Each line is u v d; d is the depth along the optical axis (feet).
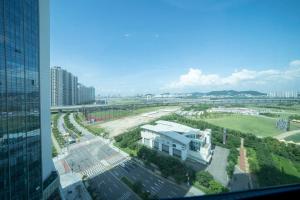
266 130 262.88
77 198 118.52
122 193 122.42
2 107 72.79
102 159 181.98
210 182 122.93
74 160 180.45
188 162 164.96
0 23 71.46
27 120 88.58
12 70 78.18
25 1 86.58
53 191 113.70
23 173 84.84
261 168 142.61
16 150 80.48
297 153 161.38
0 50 71.77
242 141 209.36
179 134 189.88
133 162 170.91
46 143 114.32
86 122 356.59
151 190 124.26
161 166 151.53
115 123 353.72
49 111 118.93
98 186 131.54
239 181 132.26
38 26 98.37
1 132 72.08
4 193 73.10
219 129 247.29
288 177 131.03
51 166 121.29
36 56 96.58
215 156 178.70
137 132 240.53
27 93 88.74
